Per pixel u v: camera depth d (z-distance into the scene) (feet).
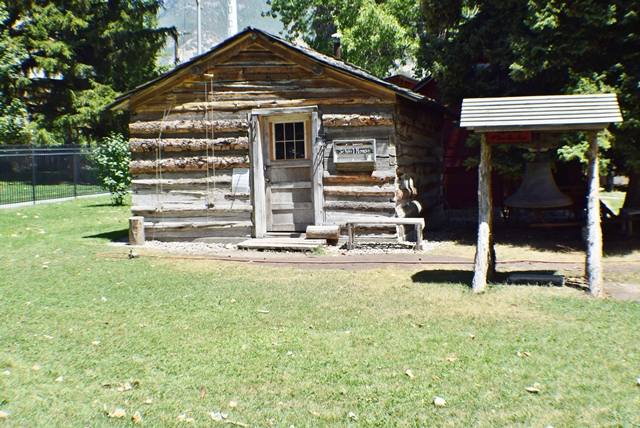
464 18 44.39
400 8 102.68
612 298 23.08
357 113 36.55
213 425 13.74
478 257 24.75
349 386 15.60
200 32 77.82
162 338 19.56
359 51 98.02
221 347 18.61
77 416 14.23
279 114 37.65
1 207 67.67
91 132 116.16
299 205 38.45
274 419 13.96
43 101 116.78
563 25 34.99
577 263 30.91
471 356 17.30
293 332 19.90
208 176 38.70
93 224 51.42
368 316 21.49
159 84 38.55
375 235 36.70
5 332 20.22
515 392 14.97
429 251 35.35
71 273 29.63
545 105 23.06
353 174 36.68
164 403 14.87
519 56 37.14
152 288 26.40
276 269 30.14
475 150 65.31
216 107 38.24
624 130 34.19
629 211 38.91
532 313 21.24
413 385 15.53
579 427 13.20
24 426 13.73
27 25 108.37
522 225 47.06
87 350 18.53
